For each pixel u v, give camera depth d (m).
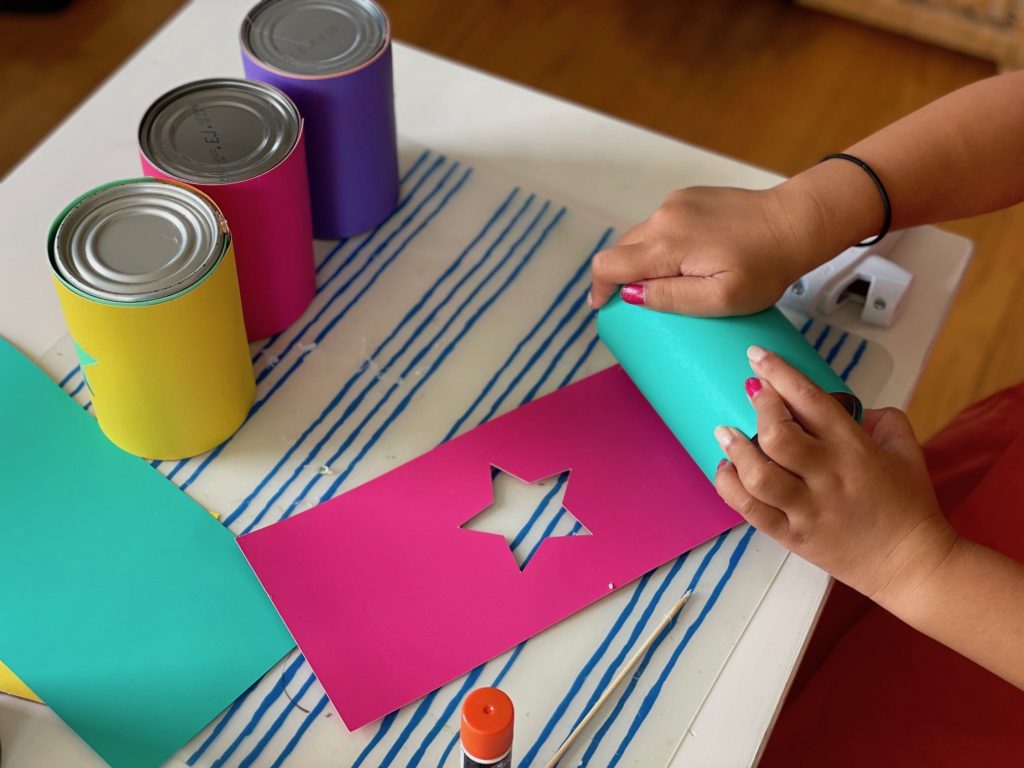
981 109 0.78
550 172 0.90
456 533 0.69
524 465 0.72
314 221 0.83
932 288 0.83
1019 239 1.61
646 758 0.61
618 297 0.74
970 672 0.79
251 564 0.67
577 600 0.66
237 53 0.95
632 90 1.72
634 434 0.75
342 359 0.78
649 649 0.65
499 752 0.55
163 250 0.63
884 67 1.79
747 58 1.78
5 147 1.56
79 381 0.75
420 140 0.92
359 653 0.64
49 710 0.61
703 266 0.71
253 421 0.74
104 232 0.64
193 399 0.68
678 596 0.67
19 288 0.80
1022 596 0.65
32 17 1.71
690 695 0.63
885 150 0.77
